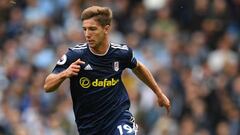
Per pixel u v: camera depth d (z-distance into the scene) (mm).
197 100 41125
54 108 41031
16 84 42094
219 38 46938
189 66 43688
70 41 45562
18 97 41531
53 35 46875
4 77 43312
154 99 40281
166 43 45719
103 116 22859
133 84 41438
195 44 45562
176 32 47062
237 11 48406
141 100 40094
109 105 22891
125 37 46750
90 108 22906
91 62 22766
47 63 44531
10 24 48562
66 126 39500
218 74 43406
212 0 48219
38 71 44062
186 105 40969
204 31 47469
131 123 22969
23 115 40094
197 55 44750
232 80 42812
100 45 22781
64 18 48375
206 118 40781
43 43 46156
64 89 41344
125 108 23062
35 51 45531
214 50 46156
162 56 44656
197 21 47781
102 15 22562
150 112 39969
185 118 40594
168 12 47844
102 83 22844
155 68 42531
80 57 22688
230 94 42188
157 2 48875
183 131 40000
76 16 48094
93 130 22938
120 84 23172
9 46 46406
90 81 22812
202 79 42719
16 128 38750
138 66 23438
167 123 39781
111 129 22844
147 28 47312
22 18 48875
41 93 41719
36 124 39562
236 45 46031
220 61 44500
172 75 42094
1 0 49344
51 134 39250
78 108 23000
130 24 47656
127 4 48594
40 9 49156
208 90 42031
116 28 47531
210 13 47938
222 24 47656
